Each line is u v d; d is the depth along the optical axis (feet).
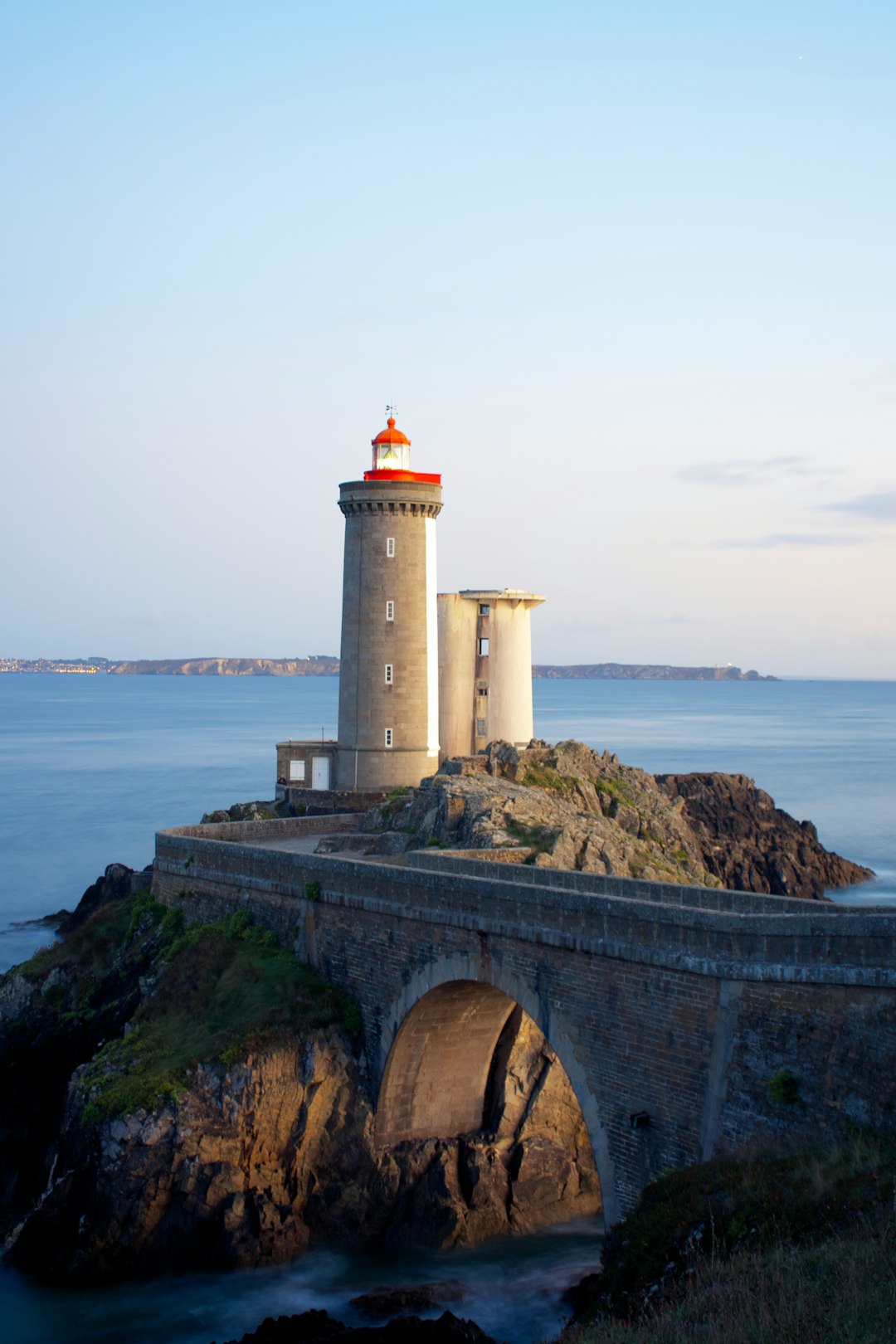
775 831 357.00
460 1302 138.62
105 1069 162.09
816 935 103.09
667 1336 86.02
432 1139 156.87
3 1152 186.70
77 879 384.88
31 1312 138.51
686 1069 112.57
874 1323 79.36
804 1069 102.94
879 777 653.71
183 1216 146.00
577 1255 149.38
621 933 119.14
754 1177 100.27
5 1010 206.90
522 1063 159.63
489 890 136.36
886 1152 95.30
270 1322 128.36
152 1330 133.80
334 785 266.77
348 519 263.29
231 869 191.72
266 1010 160.56
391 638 258.98
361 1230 151.23
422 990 147.33
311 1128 151.94
